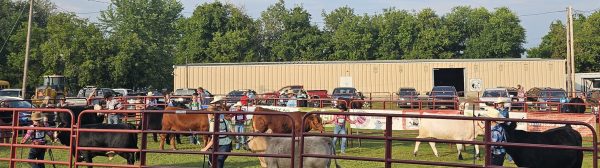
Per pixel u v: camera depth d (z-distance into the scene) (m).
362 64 48.28
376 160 8.62
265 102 30.09
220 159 11.54
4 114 19.41
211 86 50.09
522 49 80.00
